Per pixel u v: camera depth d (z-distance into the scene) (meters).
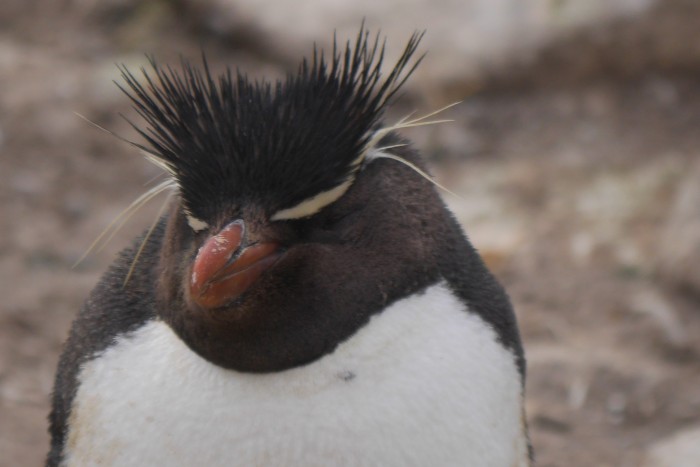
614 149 26.56
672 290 21.03
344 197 8.59
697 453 16.52
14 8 32.03
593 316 20.58
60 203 24.02
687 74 29.09
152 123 8.70
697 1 28.55
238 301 8.20
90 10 31.83
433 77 28.41
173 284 8.66
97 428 8.93
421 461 8.54
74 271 21.61
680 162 25.39
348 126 8.38
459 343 8.82
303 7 30.11
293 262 8.35
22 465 15.16
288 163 8.22
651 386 18.52
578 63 28.86
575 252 22.45
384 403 8.53
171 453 8.59
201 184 8.38
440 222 9.12
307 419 8.48
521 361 9.59
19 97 27.16
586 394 18.34
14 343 18.69
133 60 29.42
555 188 24.83
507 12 28.86
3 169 24.88
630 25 28.64
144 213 24.11
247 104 8.41
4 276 20.95
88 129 26.48
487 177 25.33
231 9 30.81
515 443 9.24
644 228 23.09
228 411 8.54
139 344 9.02
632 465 16.69
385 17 29.23
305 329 8.43
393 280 8.66
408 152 9.24
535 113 28.16
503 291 9.68
